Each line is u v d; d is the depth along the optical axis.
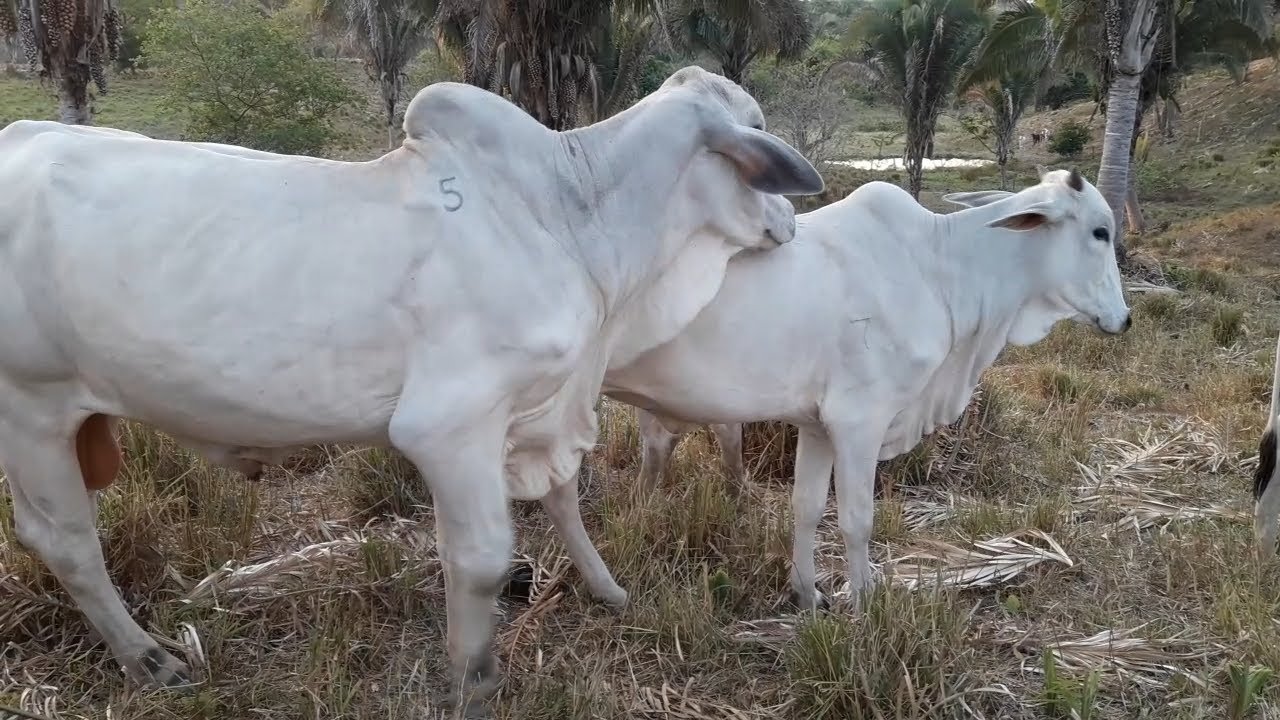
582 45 8.36
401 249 2.38
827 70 20.19
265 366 2.32
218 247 2.30
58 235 2.29
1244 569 3.73
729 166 2.85
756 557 3.66
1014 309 3.52
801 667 2.91
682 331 3.07
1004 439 5.18
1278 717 2.86
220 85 17.64
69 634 2.95
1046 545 4.04
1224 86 31.61
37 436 2.50
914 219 3.39
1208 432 5.55
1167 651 3.28
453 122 2.48
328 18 20.84
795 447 4.89
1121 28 12.12
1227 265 13.55
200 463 3.92
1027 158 29.62
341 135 21.97
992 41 16.80
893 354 3.29
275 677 2.86
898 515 4.20
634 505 3.89
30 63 8.67
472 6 7.98
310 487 4.31
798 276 3.18
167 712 2.62
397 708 2.69
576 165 2.61
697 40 15.84
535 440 2.67
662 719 2.81
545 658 3.07
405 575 3.26
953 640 2.98
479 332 2.41
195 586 3.22
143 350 2.30
